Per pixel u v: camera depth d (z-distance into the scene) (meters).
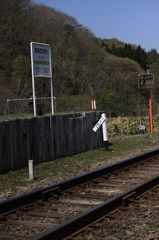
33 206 7.55
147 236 5.71
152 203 7.72
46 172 11.77
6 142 11.63
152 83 24.02
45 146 13.52
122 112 46.41
